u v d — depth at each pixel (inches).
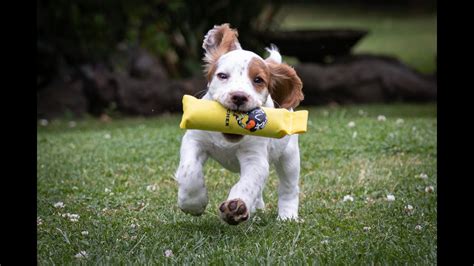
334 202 302.5
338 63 674.2
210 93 240.4
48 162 377.1
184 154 243.9
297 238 238.8
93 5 621.3
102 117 581.6
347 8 1621.6
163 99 593.9
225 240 240.2
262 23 690.2
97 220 270.8
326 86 635.5
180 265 216.1
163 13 647.1
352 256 221.9
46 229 258.1
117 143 420.2
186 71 655.1
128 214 280.4
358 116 522.9
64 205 295.6
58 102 583.8
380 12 1562.5
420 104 631.8
